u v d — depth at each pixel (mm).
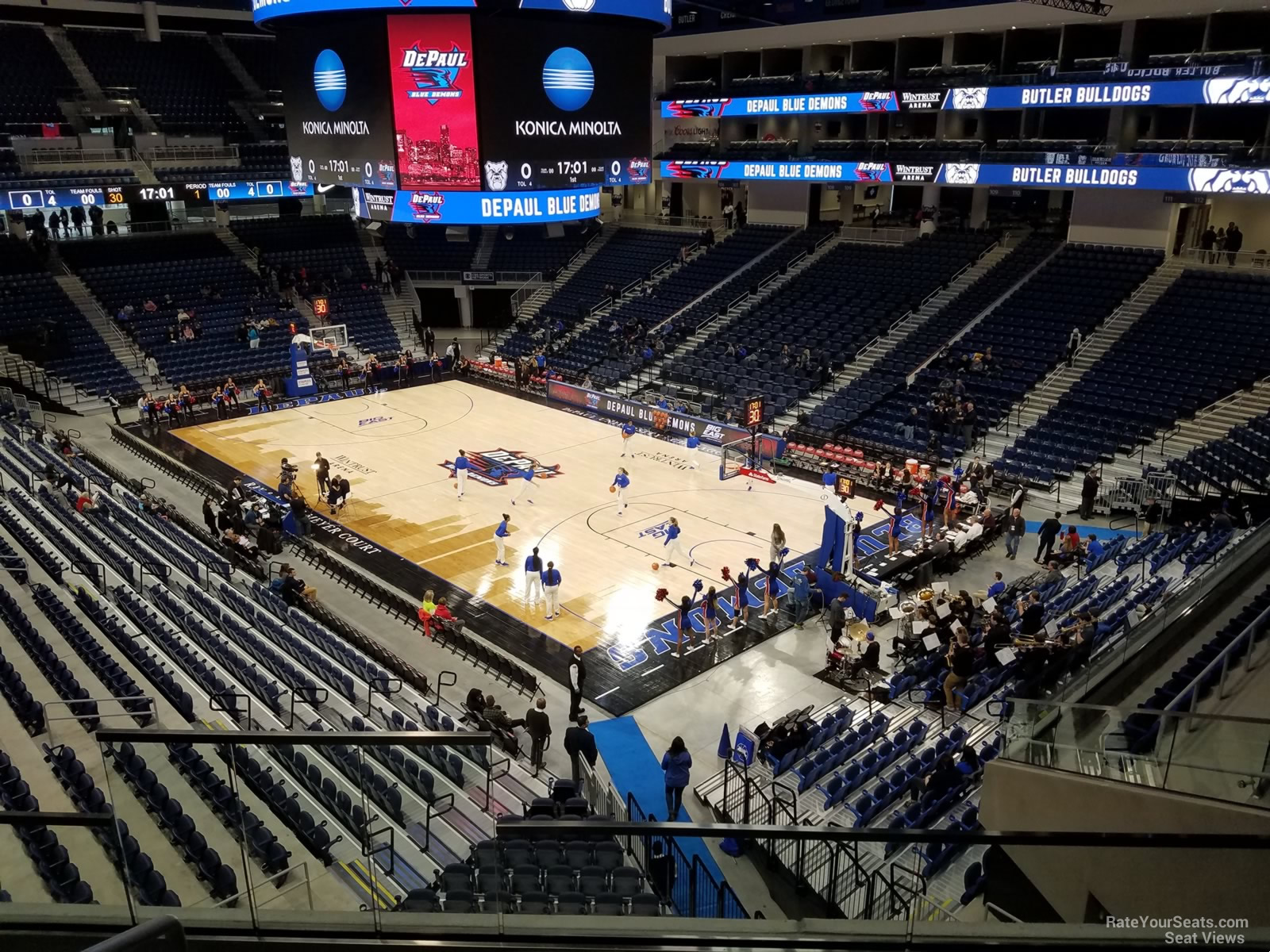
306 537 25141
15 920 6227
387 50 22500
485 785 12258
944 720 16359
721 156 43000
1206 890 7062
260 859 7617
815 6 38844
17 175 40156
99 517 23438
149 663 15219
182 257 44406
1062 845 5840
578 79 23281
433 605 19844
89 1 46656
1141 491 24219
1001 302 34125
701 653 19625
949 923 5875
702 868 11867
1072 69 33719
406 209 23688
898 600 20469
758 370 35438
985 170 34156
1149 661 13477
